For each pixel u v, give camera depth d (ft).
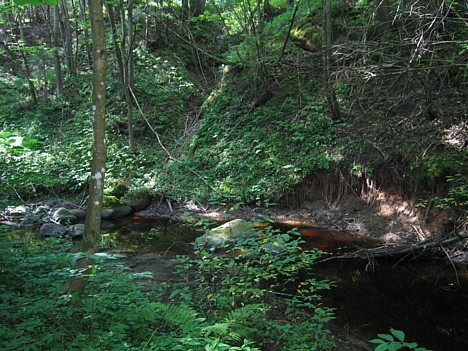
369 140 29.86
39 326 10.87
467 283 19.25
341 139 31.89
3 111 51.31
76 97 50.80
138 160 41.11
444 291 18.54
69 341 10.40
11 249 18.69
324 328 14.90
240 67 44.29
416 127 28.04
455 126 26.14
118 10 52.08
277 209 32.09
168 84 49.19
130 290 14.07
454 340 14.47
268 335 13.35
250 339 12.94
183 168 38.73
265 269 18.22
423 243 22.44
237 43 54.65
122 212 34.30
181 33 55.11
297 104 37.42
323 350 12.95
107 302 12.36
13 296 12.48
